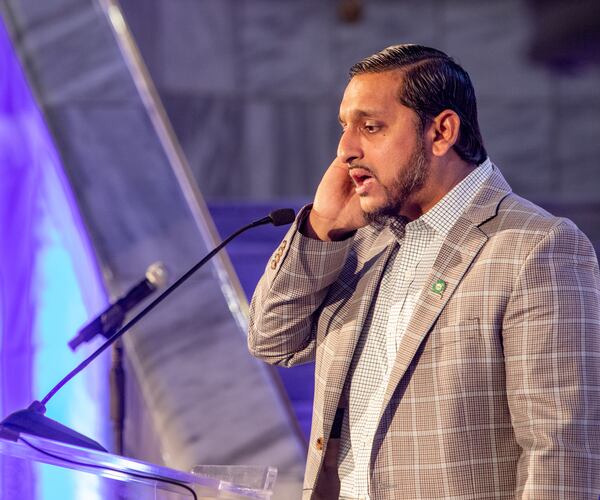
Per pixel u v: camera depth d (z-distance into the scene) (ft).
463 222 16.28
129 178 34.35
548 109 66.80
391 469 15.65
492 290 15.49
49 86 35.70
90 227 33.01
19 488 13.61
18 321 34.55
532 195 66.80
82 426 31.83
